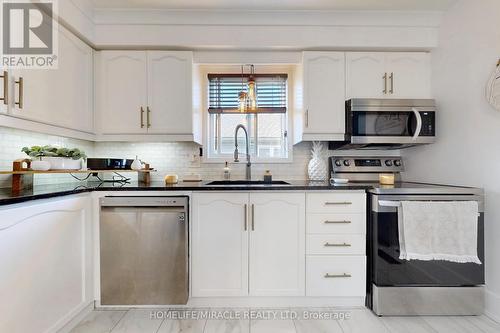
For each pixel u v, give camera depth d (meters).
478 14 1.97
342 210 2.03
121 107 2.38
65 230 1.68
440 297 1.93
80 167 2.04
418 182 2.57
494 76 1.84
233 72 2.87
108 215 1.96
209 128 2.91
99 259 1.97
